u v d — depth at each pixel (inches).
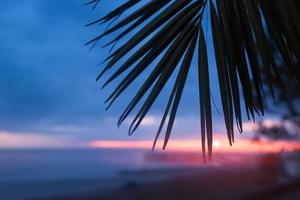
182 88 40.5
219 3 39.8
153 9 39.8
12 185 829.2
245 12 38.4
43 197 474.3
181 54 40.9
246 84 39.2
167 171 561.3
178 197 290.0
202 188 280.7
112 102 39.9
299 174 239.0
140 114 39.5
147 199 306.5
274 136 235.6
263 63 36.2
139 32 39.7
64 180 871.1
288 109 182.7
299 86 38.4
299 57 35.1
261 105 39.4
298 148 239.3
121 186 378.6
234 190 246.1
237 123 38.7
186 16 40.6
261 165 255.4
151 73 40.2
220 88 39.0
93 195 361.1
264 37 36.2
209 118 38.3
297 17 32.7
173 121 39.4
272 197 219.5
